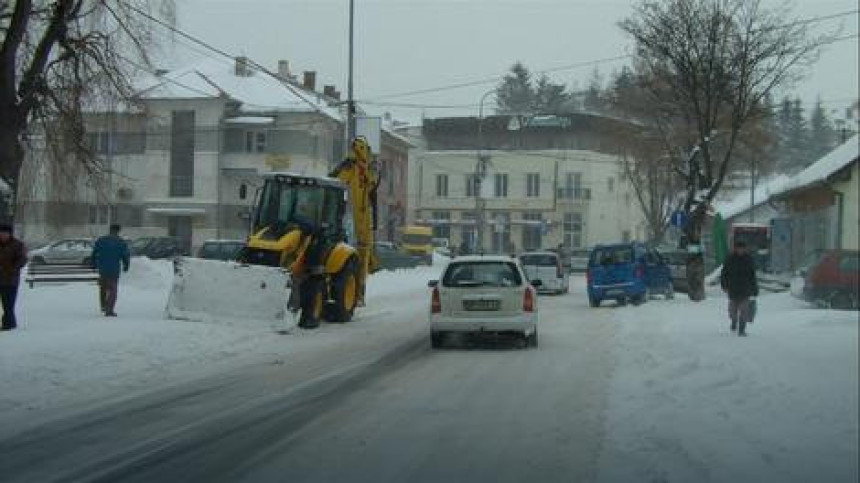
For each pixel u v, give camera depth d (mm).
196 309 19344
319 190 22047
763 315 21922
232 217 62531
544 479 7918
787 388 11719
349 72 36438
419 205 91500
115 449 8961
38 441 9281
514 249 76000
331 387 12883
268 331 19062
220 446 9141
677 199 53250
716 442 9195
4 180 22562
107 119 26719
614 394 12211
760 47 31703
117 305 22828
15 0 23453
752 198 58312
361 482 7816
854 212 30031
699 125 32312
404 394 12328
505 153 89438
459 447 9148
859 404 10781
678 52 32031
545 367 14984
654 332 19438
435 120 93062
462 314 17562
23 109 23297
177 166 62312
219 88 62656
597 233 88312
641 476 7984
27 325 17438
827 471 8109
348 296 22922
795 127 55500
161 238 55875
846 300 24250
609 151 69562
